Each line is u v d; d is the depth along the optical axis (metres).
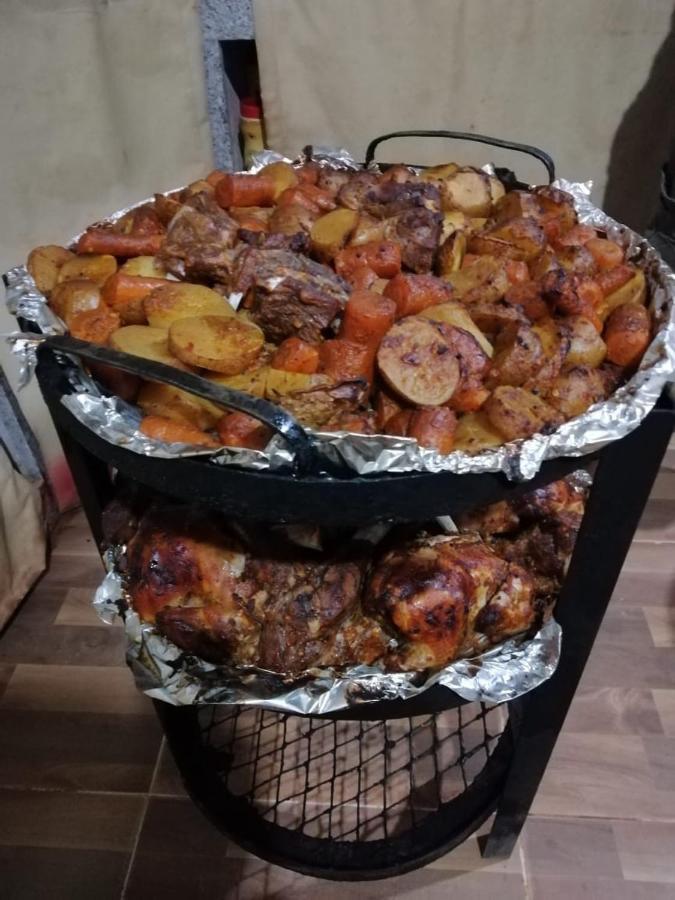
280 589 0.54
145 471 0.46
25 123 0.95
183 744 0.82
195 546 0.54
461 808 0.80
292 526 0.56
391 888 0.81
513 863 0.83
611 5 1.08
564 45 1.12
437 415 0.46
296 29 1.08
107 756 0.94
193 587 0.54
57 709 1.00
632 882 0.82
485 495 0.45
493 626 0.55
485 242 0.63
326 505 0.44
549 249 0.62
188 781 0.81
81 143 1.01
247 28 1.08
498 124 1.20
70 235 1.06
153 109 1.07
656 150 1.23
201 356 0.48
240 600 0.54
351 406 0.48
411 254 0.61
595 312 0.57
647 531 1.21
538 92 1.17
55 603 1.13
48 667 1.05
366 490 0.43
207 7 1.05
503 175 0.81
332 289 0.53
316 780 0.90
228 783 0.90
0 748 0.95
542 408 0.47
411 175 0.73
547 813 0.87
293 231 0.63
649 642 1.05
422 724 0.96
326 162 0.88
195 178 1.17
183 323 0.49
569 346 0.53
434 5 1.07
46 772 0.93
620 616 1.08
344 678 0.53
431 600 0.52
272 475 0.42
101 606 0.59
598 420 0.44
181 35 1.04
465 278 0.59
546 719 0.66
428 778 0.90
